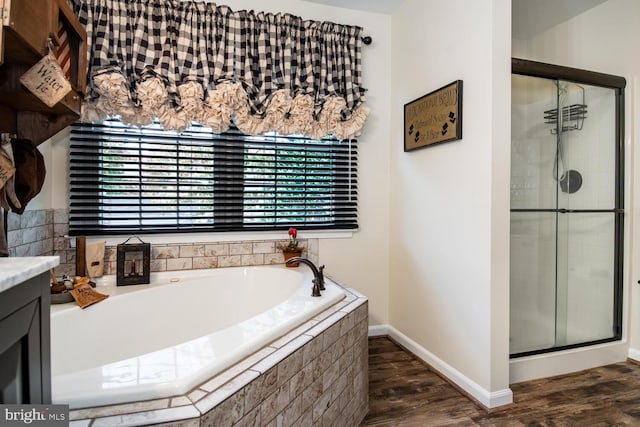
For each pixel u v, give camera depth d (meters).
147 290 1.98
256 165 2.55
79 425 0.78
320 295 1.73
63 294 1.71
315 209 2.71
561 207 2.32
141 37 2.12
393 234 2.82
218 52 2.28
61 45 1.17
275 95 2.39
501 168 1.84
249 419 0.99
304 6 2.63
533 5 2.48
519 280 2.21
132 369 0.98
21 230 1.73
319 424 1.35
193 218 2.40
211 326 2.21
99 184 2.18
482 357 1.88
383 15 2.83
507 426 1.69
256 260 2.55
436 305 2.27
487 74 1.83
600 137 2.41
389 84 2.87
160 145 2.33
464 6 2.00
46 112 1.25
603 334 2.44
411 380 2.13
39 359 0.67
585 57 2.59
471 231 1.96
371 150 2.84
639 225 2.40
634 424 1.70
